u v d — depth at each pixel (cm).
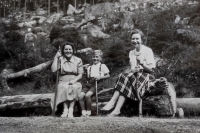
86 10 2128
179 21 1395
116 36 1261
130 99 615
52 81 1090
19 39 1416
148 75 609
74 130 387
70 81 596
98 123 434
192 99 632
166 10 1509
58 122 452
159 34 1263
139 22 1441
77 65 625
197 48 1123
